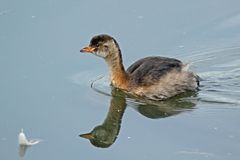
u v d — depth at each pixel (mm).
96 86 17766
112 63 17438
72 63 18719
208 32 19828
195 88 17391
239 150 14312
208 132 15188
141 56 18812
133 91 17328
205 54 18953
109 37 17359
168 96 17094
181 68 17422
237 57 18781
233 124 15453
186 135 15156
